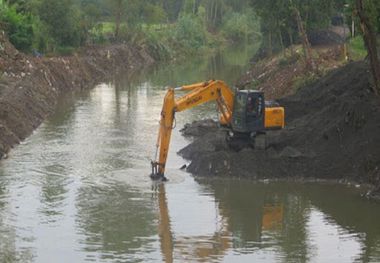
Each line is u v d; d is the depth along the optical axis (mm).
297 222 26531
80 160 35688
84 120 47562
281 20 63625
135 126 45344
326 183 31250
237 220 26750
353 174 31312
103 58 82125
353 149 32094
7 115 40531
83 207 28125
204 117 48594
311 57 50969
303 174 31750
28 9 73875
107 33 97562
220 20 140500
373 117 32875
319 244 24172
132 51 94375
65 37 78688
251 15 138125
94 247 23766
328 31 77500
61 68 64938
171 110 31953
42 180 31922
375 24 35125
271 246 24016
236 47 126125
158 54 101562
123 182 31781
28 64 56906
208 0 138125
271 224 26312
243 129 33219
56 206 28203
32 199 29078
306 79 47438
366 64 40500
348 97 35719
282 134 34938
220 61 100125
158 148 36312
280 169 32000
